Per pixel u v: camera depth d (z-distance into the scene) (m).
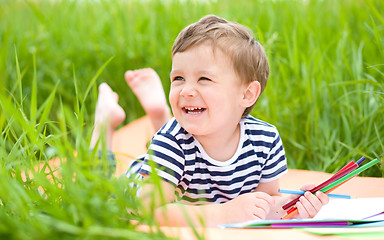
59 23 3.39
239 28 1.38
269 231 1.04
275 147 1.45
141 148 2.10
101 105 1.95
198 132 1.29
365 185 1.64
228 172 1.37
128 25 3.29
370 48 2.39
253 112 2.05
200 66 1.27
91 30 3.32
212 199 1.42
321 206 1.26
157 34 3.18
